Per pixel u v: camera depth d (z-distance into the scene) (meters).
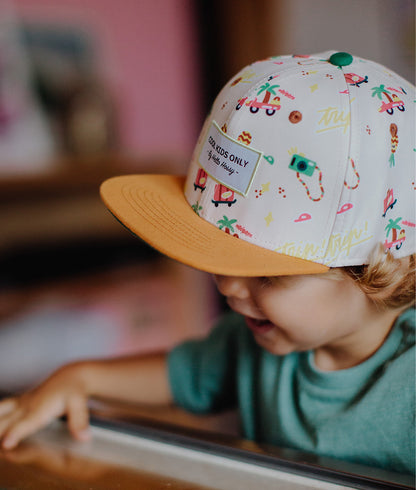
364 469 0.52
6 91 1.92
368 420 0.64
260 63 0.63
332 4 1.89
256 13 2.06
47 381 0.77
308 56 0.63
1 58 1.92
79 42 2.06
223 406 0.89
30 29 1.97
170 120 2.32
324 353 0.71
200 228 0.60
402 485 0.48
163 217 0.61
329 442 0.66
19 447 0.61
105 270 1.96
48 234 1.86
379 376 0.65
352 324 0.62
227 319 0.92
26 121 1.96
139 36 2.20
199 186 0.62
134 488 0.49
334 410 0.68
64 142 2.05
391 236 0.59
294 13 1.99
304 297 0.59
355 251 0.57
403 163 0.58
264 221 0.57
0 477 0.52
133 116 2.22
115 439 0.60
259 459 0.52
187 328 2.11
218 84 2.24
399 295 0.63
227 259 0.55
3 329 1.71
